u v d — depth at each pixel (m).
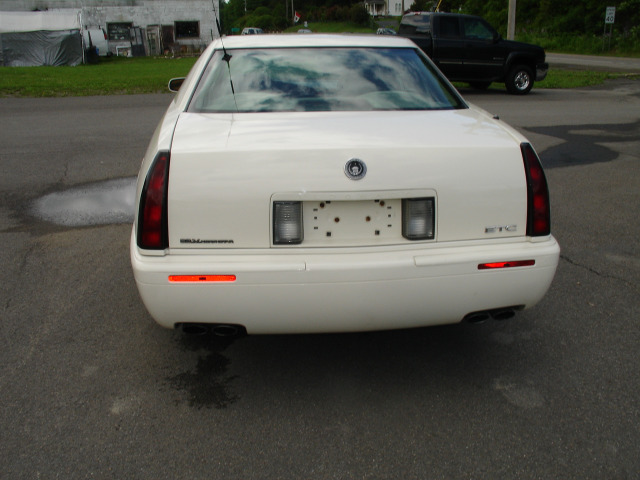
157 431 2.63
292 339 3.48
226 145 2.61
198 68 3.46
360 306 2.60
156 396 2.89
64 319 3.63
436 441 2.56
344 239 2.62
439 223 2.65
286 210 2.57
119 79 18.70
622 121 11.00
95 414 2.74
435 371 3.12
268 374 3.10
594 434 2.60
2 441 2.54
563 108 12.81
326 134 2.72
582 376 3.06
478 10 59.47
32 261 4.52
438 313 2.69
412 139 2.70
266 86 3.29
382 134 2.74
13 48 30.28
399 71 3.50
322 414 2.76
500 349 3.35
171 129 2.85
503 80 15.78
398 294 2.60
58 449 2.50
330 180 2.56
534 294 2.76
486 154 2.70
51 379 3.01
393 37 3.95
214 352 3.31
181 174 2.57
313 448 2.52
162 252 2.58
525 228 2.75
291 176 2.55
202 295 2.54
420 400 2.86
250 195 2.55
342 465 2.42
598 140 9.24
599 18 44.00
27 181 6.76
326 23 90.00
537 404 2.82
